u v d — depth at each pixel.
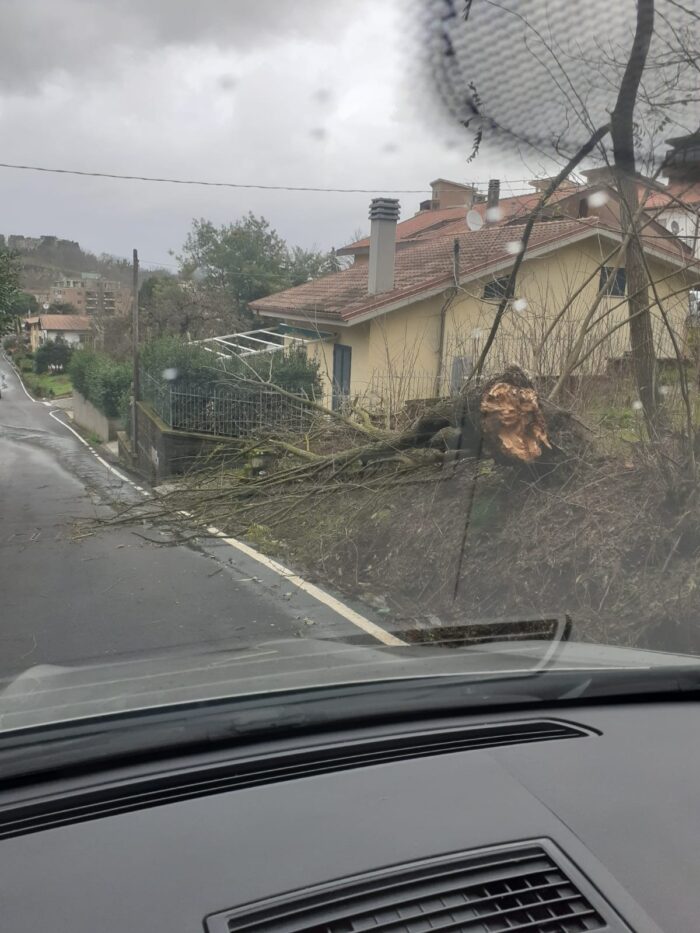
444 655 2.88
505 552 5.68
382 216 15.98
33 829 1.72
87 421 31.42
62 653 4.83
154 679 2.49
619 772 2.06
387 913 1.51
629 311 6.41
